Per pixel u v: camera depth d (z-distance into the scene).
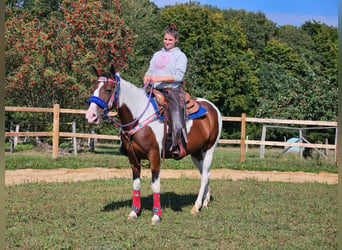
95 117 5.28
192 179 10.05
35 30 17.88
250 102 34.22
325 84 16.53
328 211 6.80
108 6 20.22
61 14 22.39
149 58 30.69
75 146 15.15
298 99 16.78
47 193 7.83
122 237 5.12
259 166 12.61
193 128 6.29
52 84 16.61
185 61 6.05
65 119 17.64
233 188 8.76
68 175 10.56
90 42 17.56
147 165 12.09
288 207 7.00
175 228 5.61
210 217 6.25
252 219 6.17
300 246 4.94
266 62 35.97
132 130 5.69
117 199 7.36
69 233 5.28
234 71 32.66
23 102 17.80
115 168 11.92
